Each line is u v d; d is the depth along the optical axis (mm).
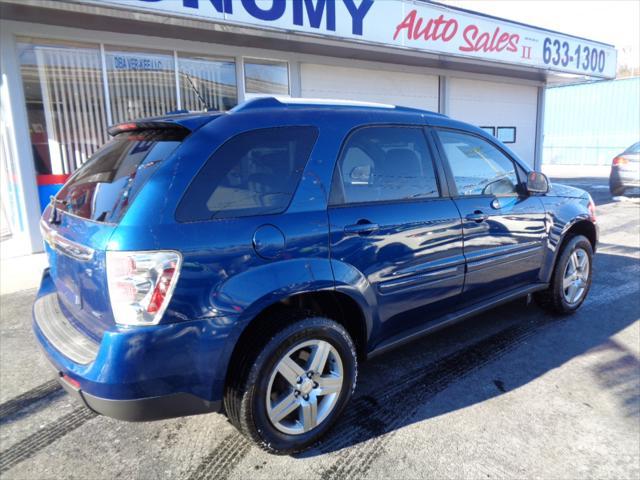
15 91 6477
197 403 2234
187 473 2449
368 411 2963
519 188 3920
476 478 2361
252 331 2404
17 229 7734
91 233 2188
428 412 2941
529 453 2541
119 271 2016
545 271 4125
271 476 2406
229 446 2666
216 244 2205
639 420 2828
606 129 25984
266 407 2393
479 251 3457
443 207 3229
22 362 3742
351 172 2816
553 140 28359
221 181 2318
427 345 3889
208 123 2432
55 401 3188
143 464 2525
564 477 2355
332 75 9820
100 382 2014
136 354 2016
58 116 6957
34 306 2863
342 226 2650
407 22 8750
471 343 3906
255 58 8711
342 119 2869
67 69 6930
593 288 5262
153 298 2037
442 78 11703
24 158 6652
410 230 2982
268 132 2551
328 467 2467
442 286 3234
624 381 3270
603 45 13539
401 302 3006
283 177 2539
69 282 2422
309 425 2568
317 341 2549
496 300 3756
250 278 2285
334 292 2633
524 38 11047
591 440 2645
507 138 13984
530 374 3383
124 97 7441
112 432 2822
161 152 2332
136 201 2123
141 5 5902
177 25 6668
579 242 4355
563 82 14695
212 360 2205
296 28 7348
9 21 6301
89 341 2252
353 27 8023
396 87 10922
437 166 3311
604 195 13086
